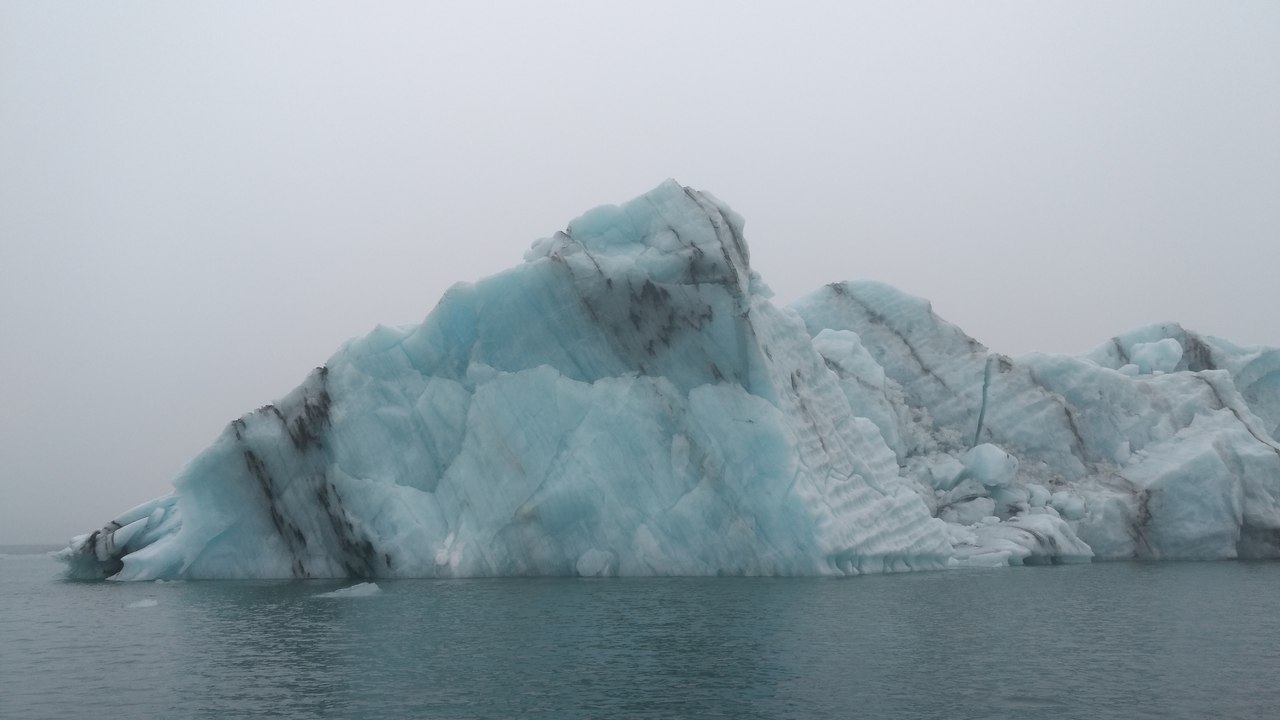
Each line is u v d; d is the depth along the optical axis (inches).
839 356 1284.4
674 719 402.9
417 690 454.9
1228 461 1248.2
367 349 1011.3
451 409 992.9
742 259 1052.5
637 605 718.5
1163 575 984.3
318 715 413.1
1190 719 402.9
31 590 948.6
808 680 471.2
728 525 941.2
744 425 952.3
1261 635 595.8
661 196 1025.5
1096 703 428.8
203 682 476.7
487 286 991.0
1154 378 1370.6
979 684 461.7
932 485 1227.9
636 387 976.3
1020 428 1272.1
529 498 952.9
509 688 457.1
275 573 1001.5
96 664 527.5
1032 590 822.5
